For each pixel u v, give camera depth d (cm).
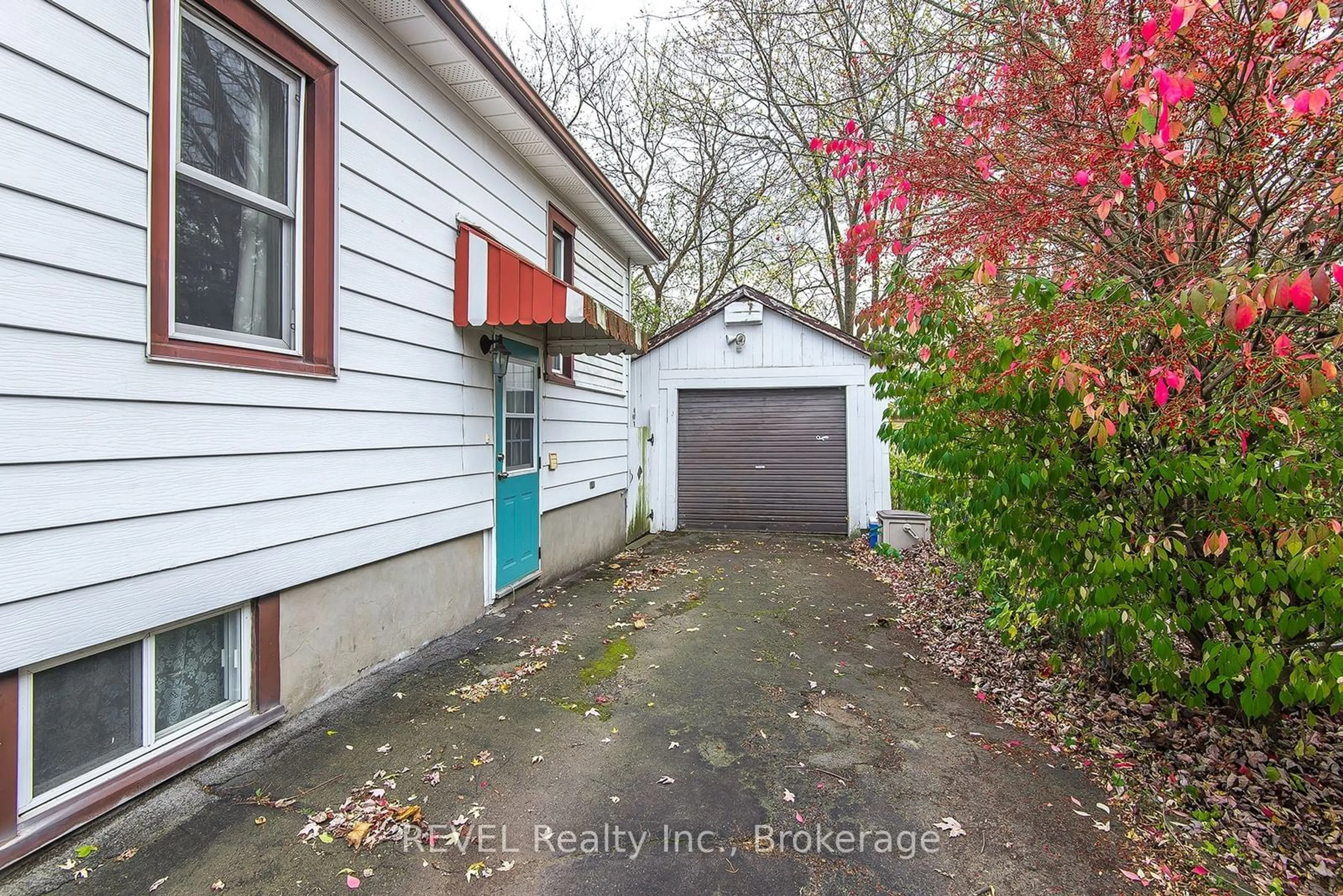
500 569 504
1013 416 302
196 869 199
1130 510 286
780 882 201
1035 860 217
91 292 213
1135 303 252
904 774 272
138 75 227
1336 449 226
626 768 270
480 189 470
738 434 994
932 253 334
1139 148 237
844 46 686
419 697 334
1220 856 223
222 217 271
